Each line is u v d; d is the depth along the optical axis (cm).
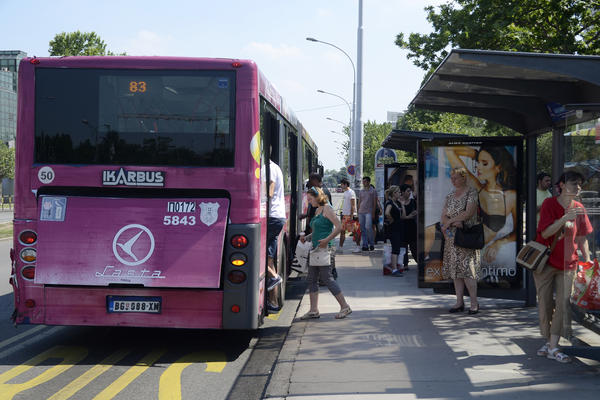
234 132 664
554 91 729
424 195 910
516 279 889
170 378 588
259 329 828
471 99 832
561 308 609
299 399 500
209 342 753
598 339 644
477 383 536
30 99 670
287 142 1038
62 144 668
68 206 657
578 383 533
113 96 669
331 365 601
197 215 651
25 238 661
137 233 648
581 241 604
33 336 779
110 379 582
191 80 668
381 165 2116
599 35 1689
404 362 608
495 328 760
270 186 788
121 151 666
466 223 837
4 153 8838
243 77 667
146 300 651
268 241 786
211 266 642
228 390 550
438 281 914
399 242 1276
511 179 886
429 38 1981
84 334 793
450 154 901
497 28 1659
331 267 853
